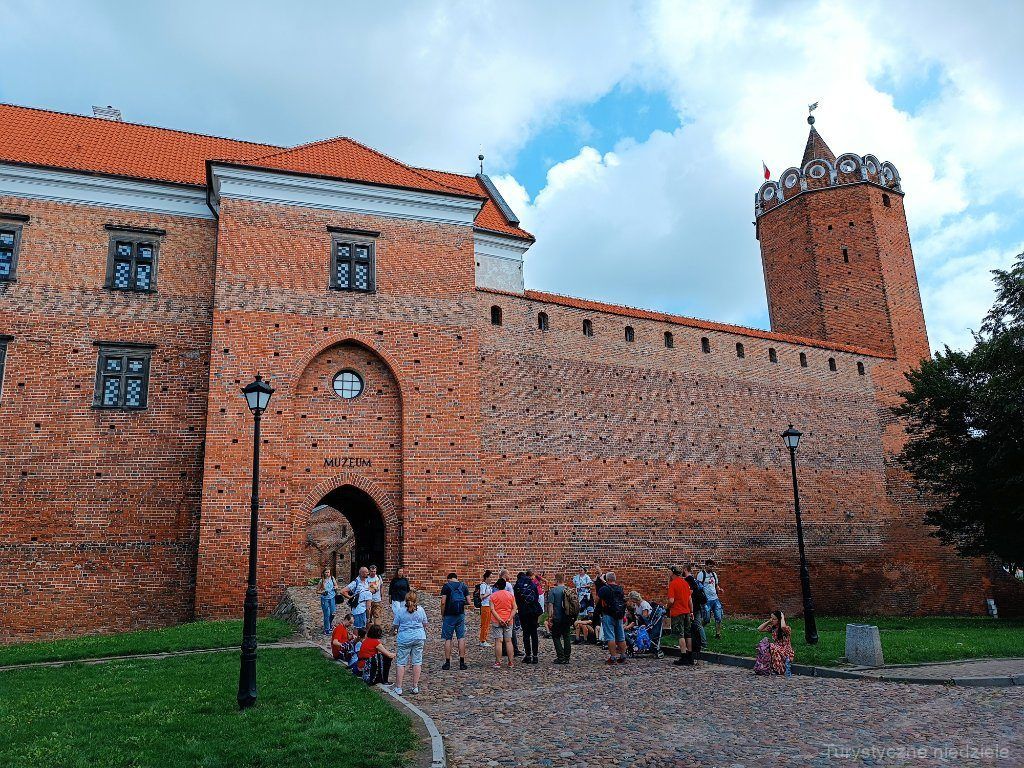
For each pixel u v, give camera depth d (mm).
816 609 29156
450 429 22672
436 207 24609
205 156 26719
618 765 7676
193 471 21328
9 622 19141
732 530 28281
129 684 11297
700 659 15141
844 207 37812
